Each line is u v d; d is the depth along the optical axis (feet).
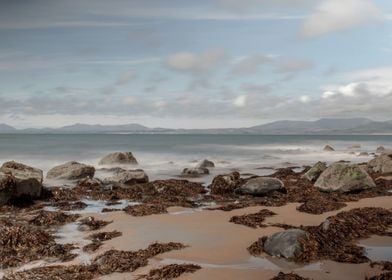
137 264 33.68
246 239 41.50
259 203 60.70
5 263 34.68
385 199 63.00
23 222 49.52
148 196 68.39
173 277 31.19
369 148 242.58
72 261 35.35
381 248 37.91
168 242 40.42
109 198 66.23
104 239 42.04
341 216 47.57
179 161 130.93
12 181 59.93
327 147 199.82
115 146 216.13
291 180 86.22
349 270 32.17
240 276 31.32
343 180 69.21
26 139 336.49
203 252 37.22
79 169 88.89
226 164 126.52
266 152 183.32
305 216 52.11
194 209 57.88
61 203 61.67
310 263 33.71
